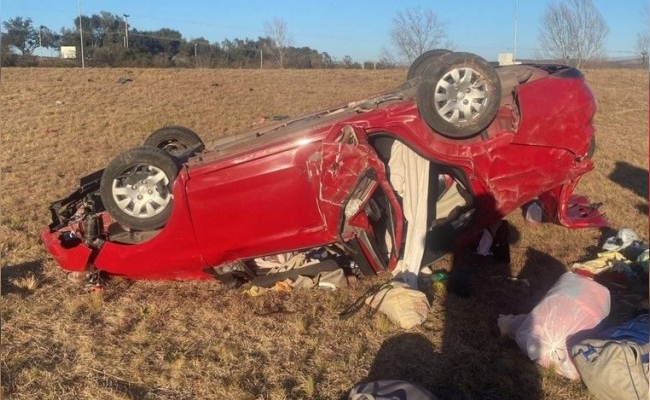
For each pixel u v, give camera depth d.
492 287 6.81
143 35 47.12
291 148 6.13
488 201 6.77
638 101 25.00
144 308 6.30
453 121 6.32
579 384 4.86
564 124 6.79
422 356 5.35
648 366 4.27
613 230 8.57
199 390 4.92
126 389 4.91
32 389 4.91
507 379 4.91
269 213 6.21
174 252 6.39
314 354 5.44
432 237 6.90
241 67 43.09
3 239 8.24
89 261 6.62
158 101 24.28
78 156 14.74
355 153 6.07
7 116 20.78
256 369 5.20
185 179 6.17
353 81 30.75
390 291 6.07
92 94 25.52
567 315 5.09
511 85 6.95
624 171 13.66
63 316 6.15
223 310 6.28
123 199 6.30
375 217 6.36
